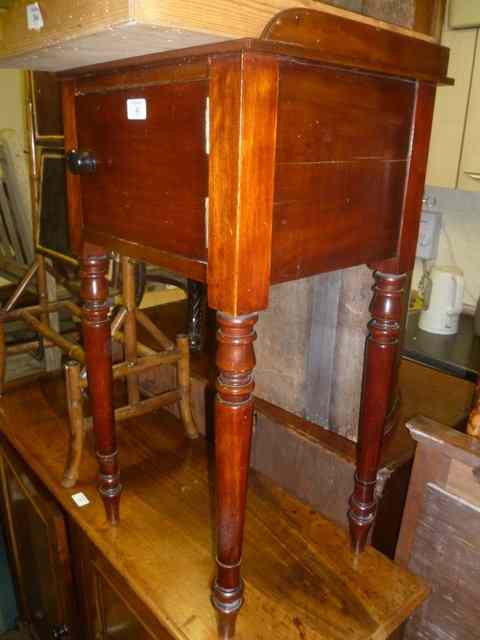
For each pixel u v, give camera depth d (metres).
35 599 1.49
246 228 0.55
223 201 0.56
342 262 0.71
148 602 0.84
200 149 0.58
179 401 1.27
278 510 1.05
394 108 0.72
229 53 0.51
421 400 1.27
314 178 0.63
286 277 0.63
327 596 0.86
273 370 1.16
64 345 1.21
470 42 1.31
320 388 1.07
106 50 0.58
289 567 0.91
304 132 0.60
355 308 0.98
